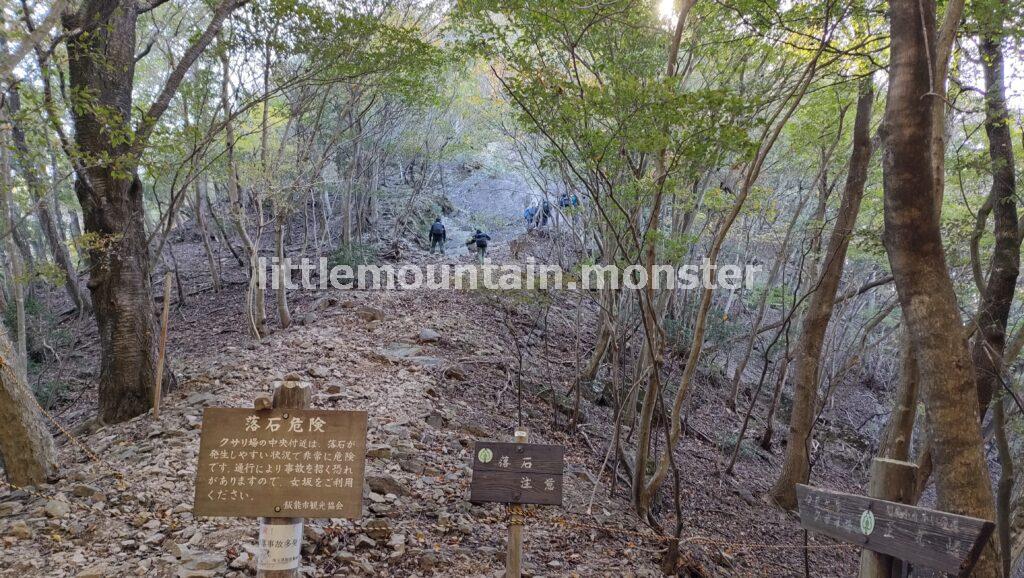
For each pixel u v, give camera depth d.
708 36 8.69
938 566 2.80
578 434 9.66
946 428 3.87
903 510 3.04
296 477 3.40
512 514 4.10
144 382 7.99
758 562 7.75
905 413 7.04
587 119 5.77
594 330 15.27
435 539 5.31
